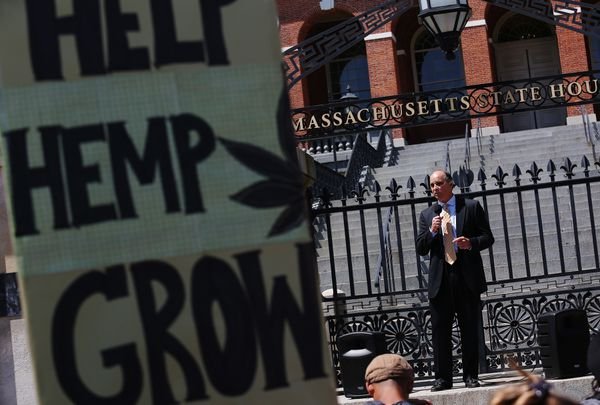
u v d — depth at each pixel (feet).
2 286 43.11
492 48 193.26
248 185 18.12
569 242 87.71
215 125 18.21
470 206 50.60
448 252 50.29
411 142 186.29
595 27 56.03
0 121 17.84
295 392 17.84
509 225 98.12
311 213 55.88
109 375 17.60
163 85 18.20
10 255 43.11
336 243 100.22
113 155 17.97
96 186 17.89
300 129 54.75
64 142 17.92
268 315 17.92
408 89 193.77
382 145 153.07
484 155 144.56
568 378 50.29
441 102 54.95
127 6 18.26
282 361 17.88
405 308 57.21
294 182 18.21
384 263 65.92
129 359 17.66
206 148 18.15
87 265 17.72
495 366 57.77
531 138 149.59
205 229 17.95
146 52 18.22
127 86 18.13
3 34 17.99
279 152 18.22
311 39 56.08
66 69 18.06
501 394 15.52
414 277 86.89
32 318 17.56
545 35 194.80
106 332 17.66
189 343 17.76
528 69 194.80
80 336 17.61
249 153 18.20
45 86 17.99
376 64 186.80
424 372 57.26
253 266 18.01
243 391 17.76
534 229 94.43
